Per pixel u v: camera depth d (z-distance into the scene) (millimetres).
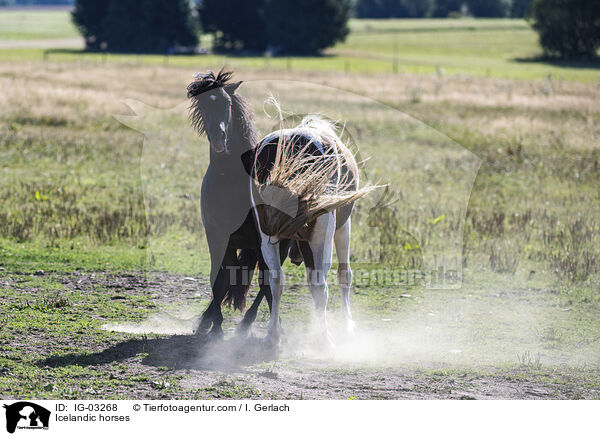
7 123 34688
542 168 28547
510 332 11641
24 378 8641
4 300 12172
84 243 16562
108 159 28047
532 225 19656
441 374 9523
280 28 143375
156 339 10539
